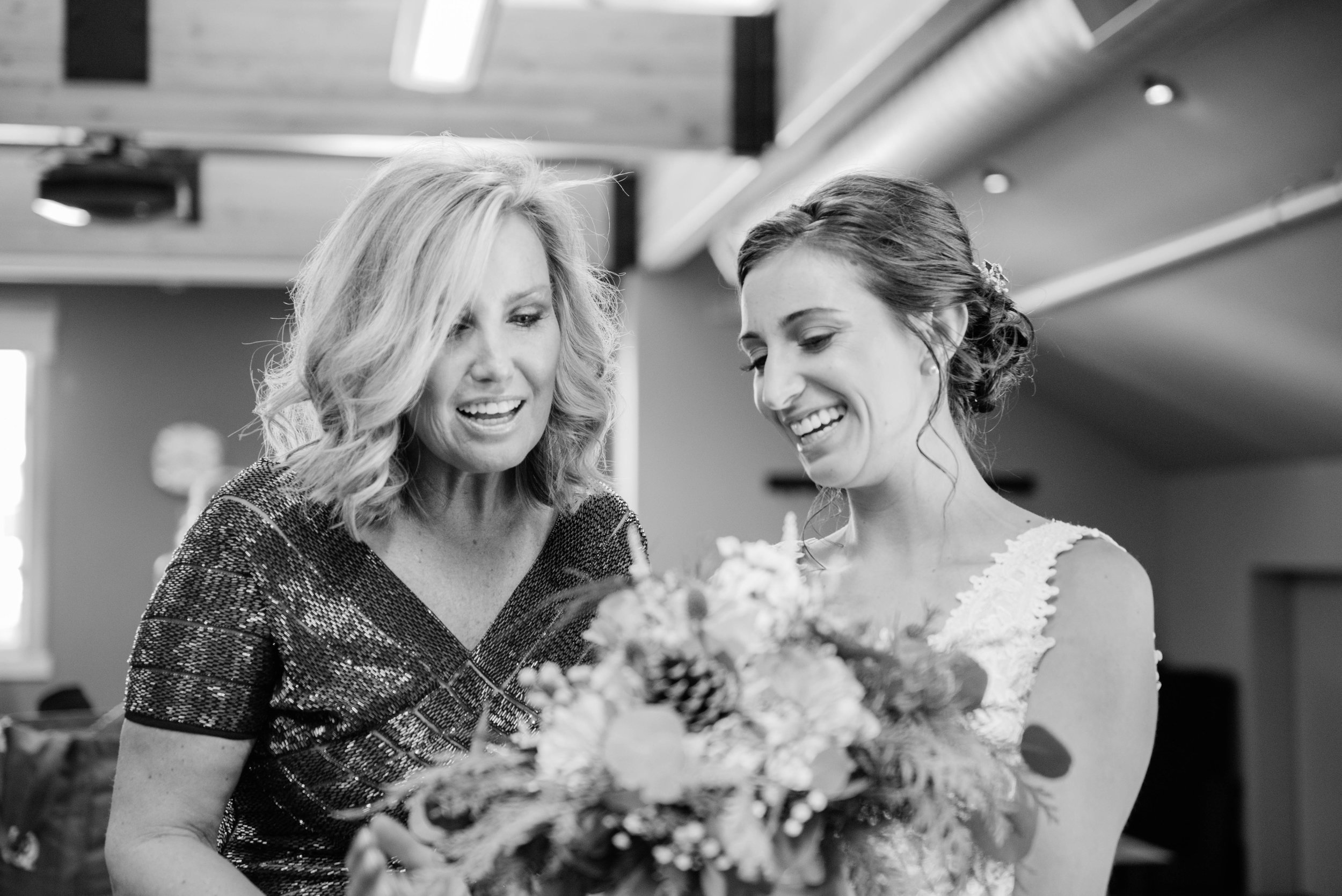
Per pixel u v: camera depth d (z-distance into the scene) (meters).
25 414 9.29
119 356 9.38
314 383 1.69
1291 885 7.74
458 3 3.74
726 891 1.22
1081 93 4.24
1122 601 1.49
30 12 4.83
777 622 1.28
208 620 1.60
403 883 1.30
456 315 1.58
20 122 4.80
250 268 8.29
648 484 8.33
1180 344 6.69
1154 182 5.19
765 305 1.57
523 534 1.83
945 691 1.28
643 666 1.24
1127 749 1.45
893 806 1.28
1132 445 8.65
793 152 5.37
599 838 1.23
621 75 5.25
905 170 4.81
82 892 3.15
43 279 9.11
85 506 9.27
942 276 1.56
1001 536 1.60
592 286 1.86
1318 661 7.70
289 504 1.67
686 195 6.83
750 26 5.35
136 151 5.72
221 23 4.96
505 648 1.75
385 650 1.67
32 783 3.18
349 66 5.03
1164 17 3.46
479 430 1.63
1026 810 1.33
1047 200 5.68
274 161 8.13
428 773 1.35
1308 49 4.02
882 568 1.65
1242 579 7.98
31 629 9.15
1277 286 5.59
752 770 1.18
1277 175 4.75
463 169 1.68
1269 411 6.88
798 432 1.58
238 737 1.61
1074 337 7.32
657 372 8.37
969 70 4.14
